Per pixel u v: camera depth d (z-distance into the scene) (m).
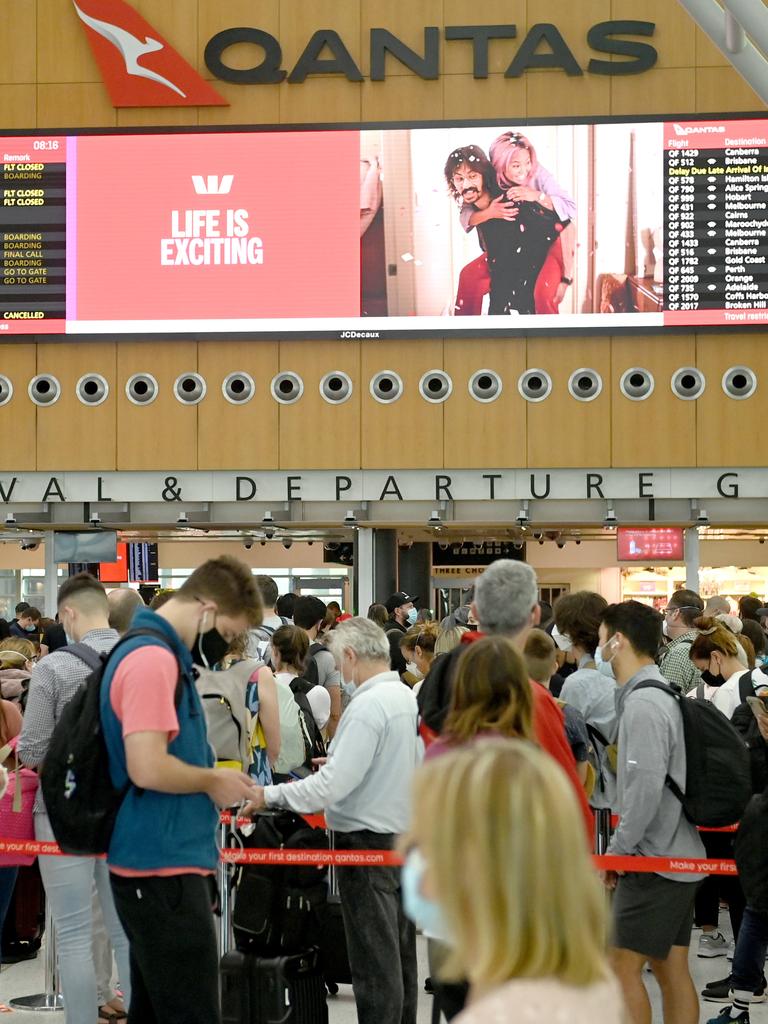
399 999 4.29
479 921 1.45
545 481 14.46
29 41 14.77
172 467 14.70
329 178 14.20
